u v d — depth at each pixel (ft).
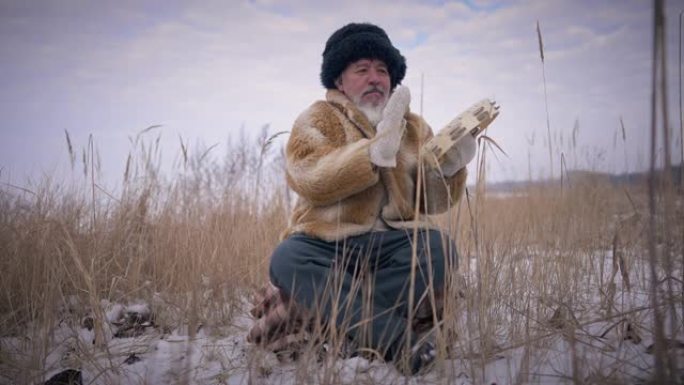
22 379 6.37
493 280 8.04
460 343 6.44
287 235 7.96
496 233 10.43
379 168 7.68
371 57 8.27
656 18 3.82
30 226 9.66
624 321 6.98
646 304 7.89
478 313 7.00
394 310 6.81
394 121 7.00
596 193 14.37
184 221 11.80
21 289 8.45
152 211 12.00
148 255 10.82
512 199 16.69
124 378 6.39
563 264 9.06
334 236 7.37
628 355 6.30
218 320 8.54
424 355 6.21
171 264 10.32
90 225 10.80
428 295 7.04
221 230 11.19
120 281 9.96
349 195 7.34
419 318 7.09
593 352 6.35
